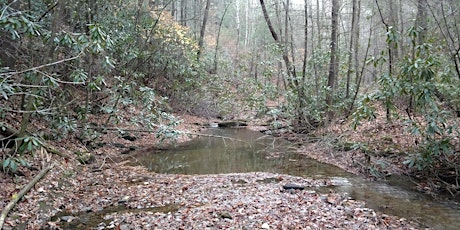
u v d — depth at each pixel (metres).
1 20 5.42
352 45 15.91
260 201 6.12
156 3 14.98
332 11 13.85
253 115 19.64
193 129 15.97
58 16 6.98
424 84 6.87
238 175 8.26
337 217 5.38
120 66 11.68
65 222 5.20
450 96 7.90
